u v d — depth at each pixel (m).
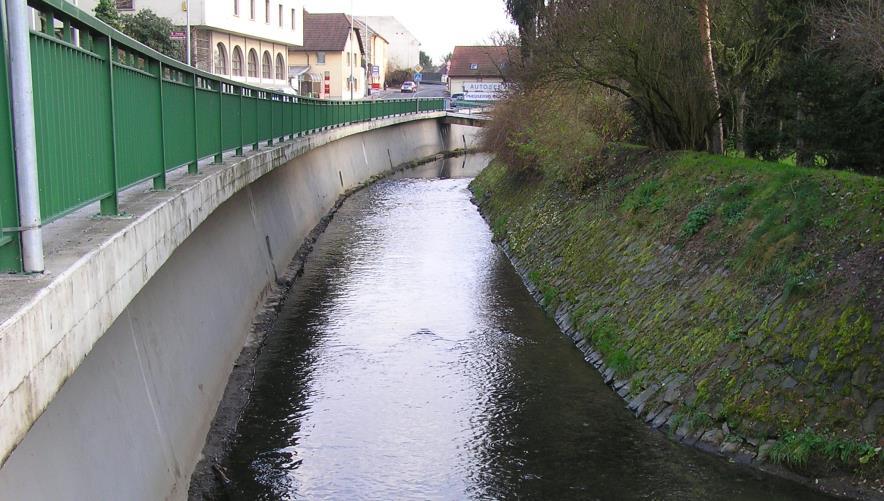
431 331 14.59
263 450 9.77
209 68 34.94
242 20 37.84
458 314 15.73
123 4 33.72
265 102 16.80
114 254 5.26
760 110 16.56
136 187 8.16
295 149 20.02
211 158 12.58
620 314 13.30
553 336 14.28
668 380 10.72
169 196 7.46
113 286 5.23
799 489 8.29
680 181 15.31
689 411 9.95
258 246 16.62
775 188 12.09
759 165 13.54
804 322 9.43
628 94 18.19
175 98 8.78
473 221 26.98
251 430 10.35
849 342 8.80
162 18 30.25
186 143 9.41
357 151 37.03
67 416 5.71
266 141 17.09
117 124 6.30
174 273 10.03
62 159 4.85
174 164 8.71
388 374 12.40
